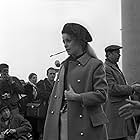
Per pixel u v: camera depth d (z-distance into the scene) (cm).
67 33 349
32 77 1055
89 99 329
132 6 870
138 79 867
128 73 878
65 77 353
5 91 731
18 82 766
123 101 545
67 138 338
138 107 220
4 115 714
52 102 356
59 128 346
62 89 349
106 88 341
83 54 353
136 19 867
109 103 545
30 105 825
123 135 551
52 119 350
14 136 707
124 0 891
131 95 535
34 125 832
